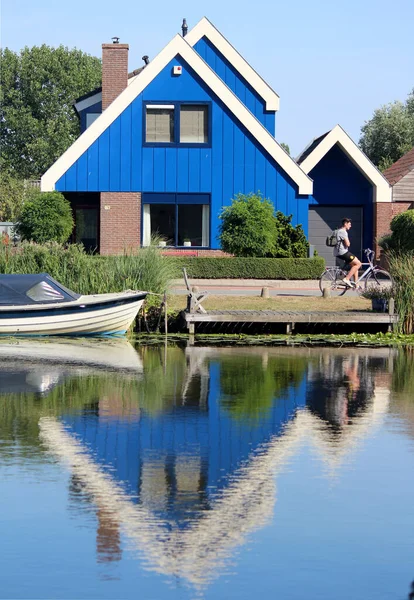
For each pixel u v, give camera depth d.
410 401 19.30
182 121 46.78
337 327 32.41
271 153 46.66
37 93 112.19
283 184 46.91
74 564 10.24
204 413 17.75
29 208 46.78
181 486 12.89
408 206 48.62
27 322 30.03
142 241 46.94
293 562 10.40
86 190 46.72
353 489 12.88
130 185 46.72
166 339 30.25
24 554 10.51
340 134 48.00
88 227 51.22
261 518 11.69
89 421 16.86
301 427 16.62
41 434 15.78
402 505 12.23
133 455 14.45
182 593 9.61
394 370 23.78
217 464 14.02
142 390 20.19
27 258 33.84
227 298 34.75
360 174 50.75
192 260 42.28
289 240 44.09
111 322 30.61
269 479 13.30
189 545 10.80
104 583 9.80
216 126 46.78
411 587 9.68
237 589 9.71
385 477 13.46
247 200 43.91
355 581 9.94
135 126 46.66
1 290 30.05
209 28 51.56
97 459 14.19
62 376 22.00
